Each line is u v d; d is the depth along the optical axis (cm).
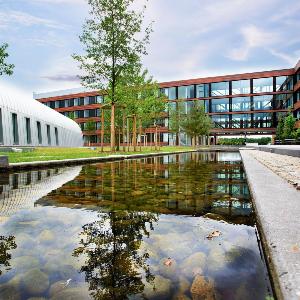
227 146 5800
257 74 5678
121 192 457
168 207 343
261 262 181
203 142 6481
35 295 148
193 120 4856
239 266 176
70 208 339
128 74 2195
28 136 4000
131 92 2512
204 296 144
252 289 149
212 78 6050
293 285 124
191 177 681
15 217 295
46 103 8544
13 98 3709
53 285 158
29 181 611
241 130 5975
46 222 276
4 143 3328
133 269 175
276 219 222
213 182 583
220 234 237
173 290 151
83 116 7962
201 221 279
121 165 1126
